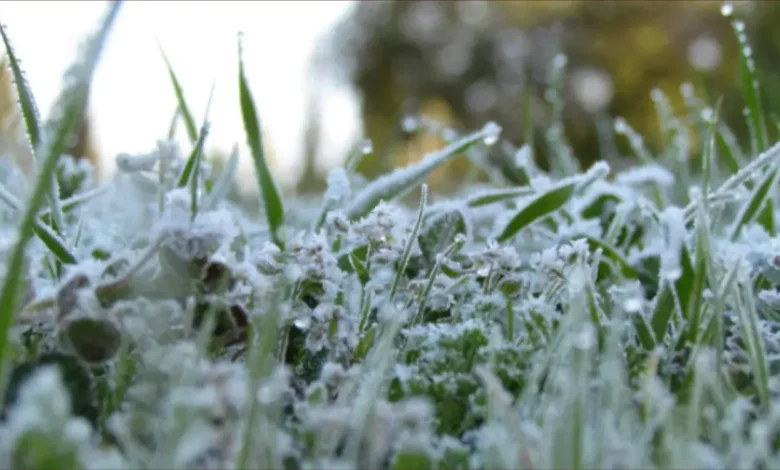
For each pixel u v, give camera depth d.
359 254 0.28
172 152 0.29
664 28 2.57
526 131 0.42
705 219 0.24
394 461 0.19
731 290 0.24
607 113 2.53
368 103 2.76
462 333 0.22
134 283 0.22
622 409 0.21
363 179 0.40
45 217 0.30
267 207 0.30
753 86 0.35
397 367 0.22
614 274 0.29
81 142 0.65
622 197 0.34
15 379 0.21
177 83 0.34
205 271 0.22
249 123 0.30
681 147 0.42
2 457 0.16
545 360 0.21
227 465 0.18
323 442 0.20
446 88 2.75
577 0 2.66
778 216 0.35
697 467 0.19
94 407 0.21
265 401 0.19
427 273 0.27
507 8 2.74
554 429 0.19
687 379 0.23
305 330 0.24
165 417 0.18
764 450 0.19
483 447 0.20
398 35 2.76
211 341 0.22
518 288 0.24
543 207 0.30
